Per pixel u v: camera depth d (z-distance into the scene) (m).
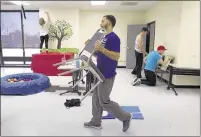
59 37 7.47
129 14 8.49
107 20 2.48
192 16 4.86
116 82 5.71
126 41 8.59
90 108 3.56
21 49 8.89
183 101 4.05
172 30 5.50
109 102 2.55
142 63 6.15
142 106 3.74
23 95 4.06
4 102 3.83
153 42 7.70
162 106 3.74
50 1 6.52
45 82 4.30
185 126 2.93
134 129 2.82
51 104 3.77
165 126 2.93
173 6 5.41
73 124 2.94
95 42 2.46
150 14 7.72
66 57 5.17
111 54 2.42
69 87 4.92
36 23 8.59
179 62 5.05
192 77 5.17
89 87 4.24
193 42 4.92
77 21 7.95
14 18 8.56
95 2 6.66
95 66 2.46
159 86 5.29
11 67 8.16
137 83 5.41
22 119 3.10
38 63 5.23
